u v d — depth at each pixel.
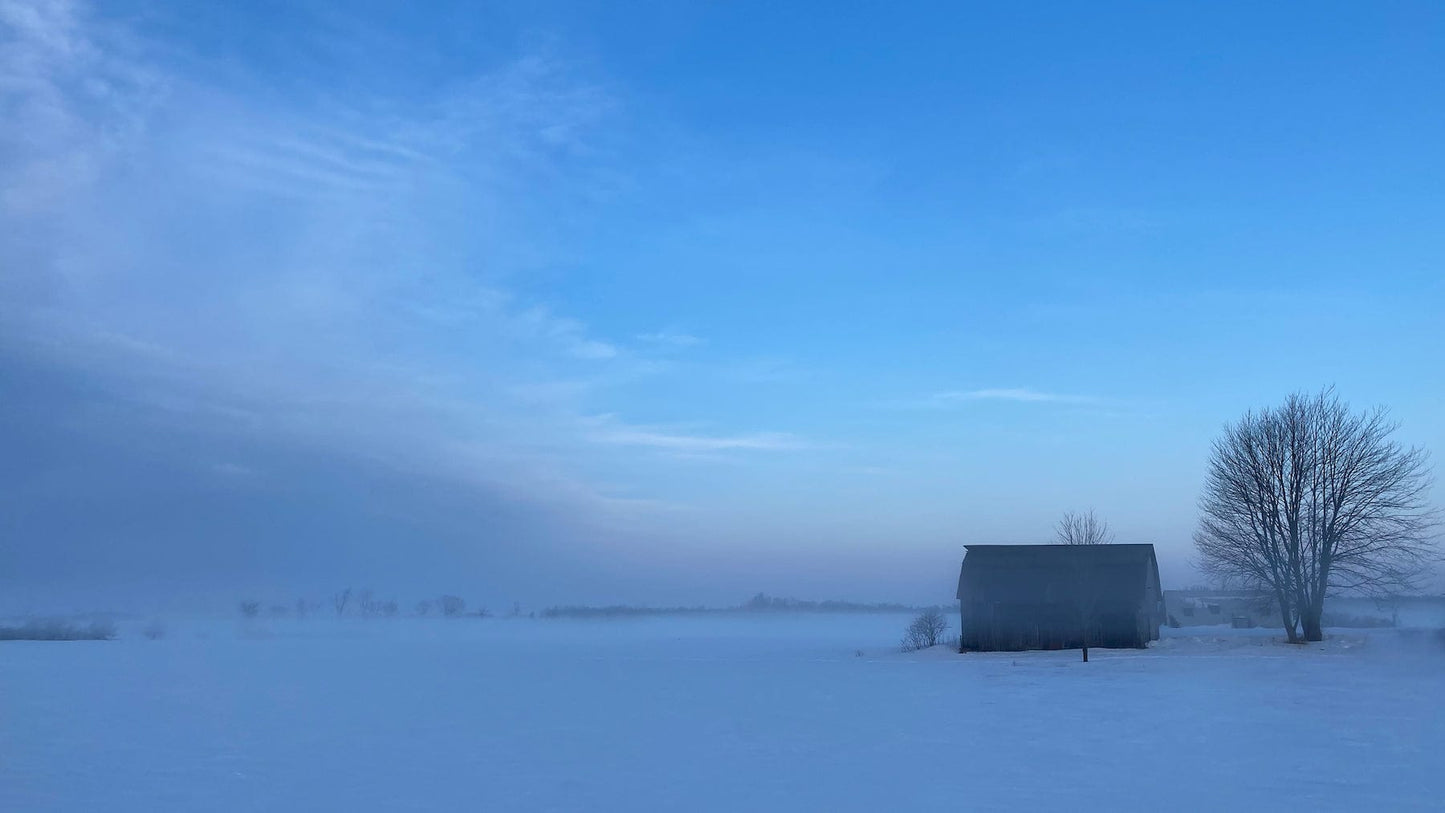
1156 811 18.31
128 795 21.12
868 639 112.31
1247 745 25.61
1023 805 18.92
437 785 21.77
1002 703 36.38
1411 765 22.64
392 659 72.56
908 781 21.42
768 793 20.39
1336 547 68.25
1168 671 49.88
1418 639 67.81
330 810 19.47
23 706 39.03
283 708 37.75
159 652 84.19
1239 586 72.75
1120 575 68.31
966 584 69.38
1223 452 72.94
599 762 24.44
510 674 55.56
